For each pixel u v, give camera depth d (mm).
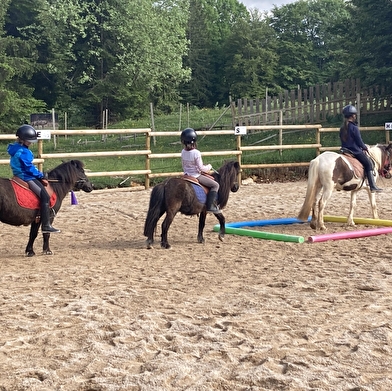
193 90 71312
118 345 5574
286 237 10906
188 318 6426
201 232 11086
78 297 7336
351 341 5594
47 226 9688
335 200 16344
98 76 49219
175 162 23406
